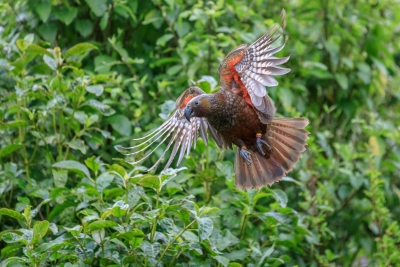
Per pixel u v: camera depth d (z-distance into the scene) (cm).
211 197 1068
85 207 983
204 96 881
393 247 1199
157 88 1270
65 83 1072
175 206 873
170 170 886
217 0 1321
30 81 1078
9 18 1278
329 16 1419
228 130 906
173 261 923
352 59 1419
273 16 1423
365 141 1420
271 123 922
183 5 1298
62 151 1133
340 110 1423
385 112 1498
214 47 1219
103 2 1212
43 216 1112
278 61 811
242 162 942
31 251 877
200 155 1112
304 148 920
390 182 1410
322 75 1355
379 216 1234
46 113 1048
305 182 1250
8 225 1098
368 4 1459
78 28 1258
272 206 1056
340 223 1342
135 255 889
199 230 856
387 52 1428
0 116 1048
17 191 1102
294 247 1065
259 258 984
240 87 885
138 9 1293
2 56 1162
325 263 1168
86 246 924
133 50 1308
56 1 1285
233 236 959
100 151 1184
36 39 1259
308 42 1409
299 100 1375
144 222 906
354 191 1312
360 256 1398
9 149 1052
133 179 900
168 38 1234
